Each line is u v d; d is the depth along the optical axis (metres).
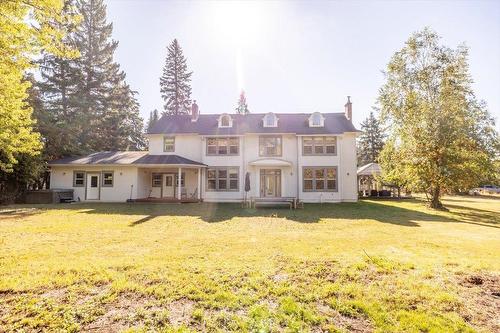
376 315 3.56
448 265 5.62
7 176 19.28
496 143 17.97
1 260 5.75
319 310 3.70
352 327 3.30
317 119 23.81
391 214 14.90
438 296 4.11
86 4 35.25
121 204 19.84
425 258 6.15
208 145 23.27
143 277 4.77
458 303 3.93
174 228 10.12
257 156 23.00
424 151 18.23
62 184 22.59
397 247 7.25
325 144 22.70
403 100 21.48
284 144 23.05
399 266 5.48
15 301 3.85
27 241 7.73
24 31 6.43
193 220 12.25
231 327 3.25
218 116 26.53
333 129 23.34
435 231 9.79
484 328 3.32
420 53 20.92
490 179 18.05
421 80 20.55
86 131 31.84
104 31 36.28
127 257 6.07
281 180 22.70
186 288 4.30
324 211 16.12
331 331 3.20
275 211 16.06
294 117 25.80
